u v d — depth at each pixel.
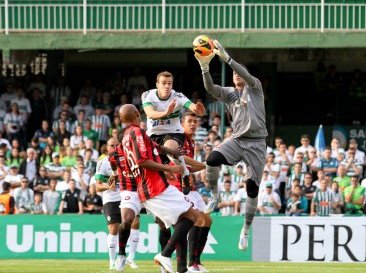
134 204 22.59
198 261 25.03
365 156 41.81
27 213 37.25
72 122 43.38
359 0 44.38
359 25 44.38
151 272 25.33
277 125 48.03
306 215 35.75
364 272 26.64
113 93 46.75
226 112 45.00
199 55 22.39
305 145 39.88
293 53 47.59
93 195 37.28
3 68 48.53
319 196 36.84
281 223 32.81
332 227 32.56
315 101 49.16
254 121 22.70
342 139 46.47
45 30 45.00
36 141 41.59
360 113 48.41
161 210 20.41
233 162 23.00
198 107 22.70
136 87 46.88
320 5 44.38
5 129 44.78
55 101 46.97
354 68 49.31
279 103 49.31
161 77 22.89
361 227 32.47
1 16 45.09
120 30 44.88
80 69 49.75
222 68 44.38
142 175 20.44
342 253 32.53
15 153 41.03
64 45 44.81
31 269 27.31
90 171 38.94
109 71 49.91
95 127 42.97
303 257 32.69
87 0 45.00
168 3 44.69
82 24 45.00
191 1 44.69
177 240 20.31
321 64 48.69
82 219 33.66
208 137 41.22
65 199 37.41
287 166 38.78
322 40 44.12
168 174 23.44
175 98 23.06
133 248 27.56
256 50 47.47
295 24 44.53
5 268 27.84
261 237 32.91
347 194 37.28
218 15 44.62
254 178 23.09
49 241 33.75
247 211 23.50
